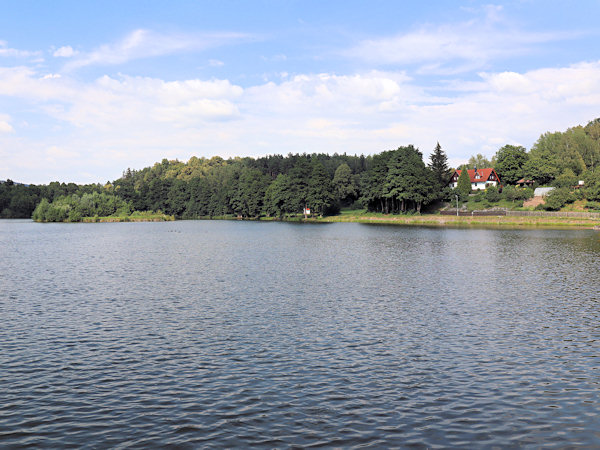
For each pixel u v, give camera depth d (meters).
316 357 21.66
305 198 172.62
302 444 14.23
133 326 26.97
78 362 21.22
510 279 42.31
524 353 22.12
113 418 15.97
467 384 18.59
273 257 59.69
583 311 30.25
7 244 80.50
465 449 13.98
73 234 106.94
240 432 14.95
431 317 28.78
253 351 22.53
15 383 18.89
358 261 55.19
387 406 16.72
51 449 14.07
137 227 138.38
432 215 154.00
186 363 21.00
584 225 117.50
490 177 190.00
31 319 28.61
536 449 13.98
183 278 43.44
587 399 17.23
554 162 172.25
